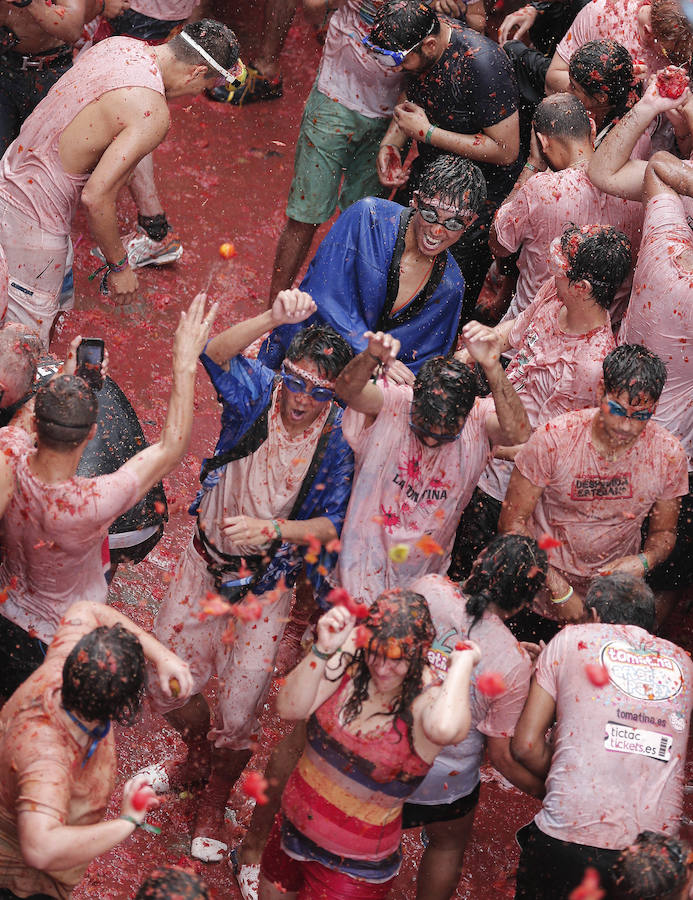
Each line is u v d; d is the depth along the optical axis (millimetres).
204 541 7445
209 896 5195
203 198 14172
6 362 7141
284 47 17344
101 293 12234
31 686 5688
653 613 7027
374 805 6207
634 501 7785
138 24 14641
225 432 7273
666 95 8922
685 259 8383
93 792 5816
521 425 7629
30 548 6711
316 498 7363
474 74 10344
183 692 6219
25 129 9586
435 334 8859
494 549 6684
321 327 6934
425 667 6254
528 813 8719
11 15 10664
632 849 5965
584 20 11242
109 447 8070
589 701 6531
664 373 7270
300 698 6137
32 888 5871
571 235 8055
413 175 11398
